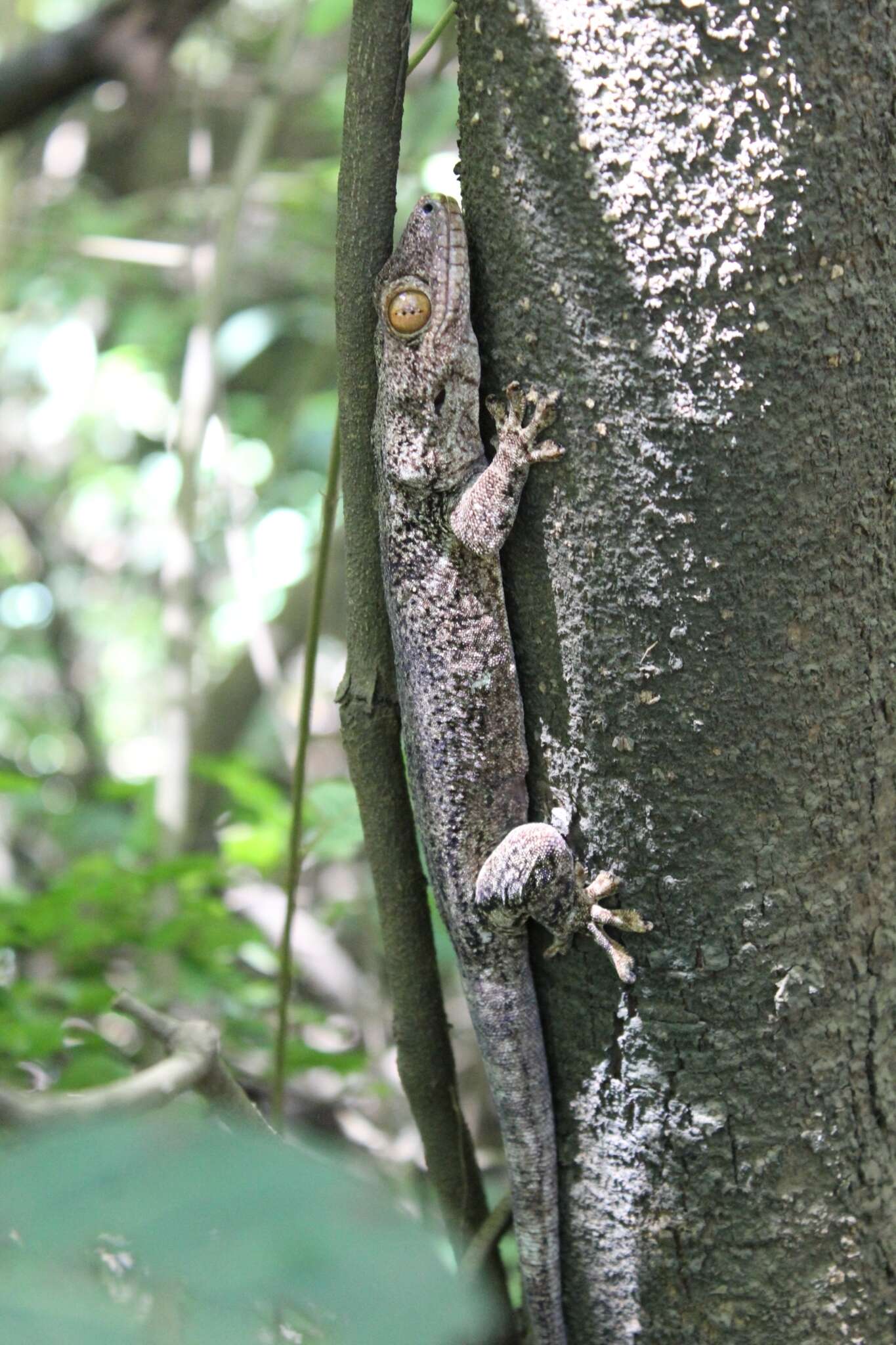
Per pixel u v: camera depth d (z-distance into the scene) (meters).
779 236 0.63
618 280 0.64
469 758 0.68
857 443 0.65
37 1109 0.60
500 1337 0.69
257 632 0.90
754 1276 0.67
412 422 0.67
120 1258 0.44
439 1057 0.70
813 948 0.66
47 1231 0.30
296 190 1.22
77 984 0.76
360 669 0.69
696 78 0.63
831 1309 0.67
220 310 0.96
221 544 1.41
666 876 0.66
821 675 0.65
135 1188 0.31
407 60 0.66
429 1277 0.30
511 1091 0.67
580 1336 0.68
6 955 0.80
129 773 1.75
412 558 0.68
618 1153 0.67
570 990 0.67
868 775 0.66
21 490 1.46
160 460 1.43
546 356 0.65
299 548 1.34
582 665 0.66
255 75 1.45
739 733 0.65
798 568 0.65
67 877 0.79
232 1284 0.29
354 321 0.67
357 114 0.66
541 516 0.65
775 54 0.63
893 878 0.67
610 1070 0.67
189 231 1.33
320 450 1.22
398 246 0.67
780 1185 0.66
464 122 0.65
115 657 1.81
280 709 0.90
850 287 0.64
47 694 1.73
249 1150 0.32
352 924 1.10
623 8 0.63
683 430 0.64
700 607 0.65
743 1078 0.66
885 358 0.65
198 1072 0.65
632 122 0.63
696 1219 0.67
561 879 0.66
